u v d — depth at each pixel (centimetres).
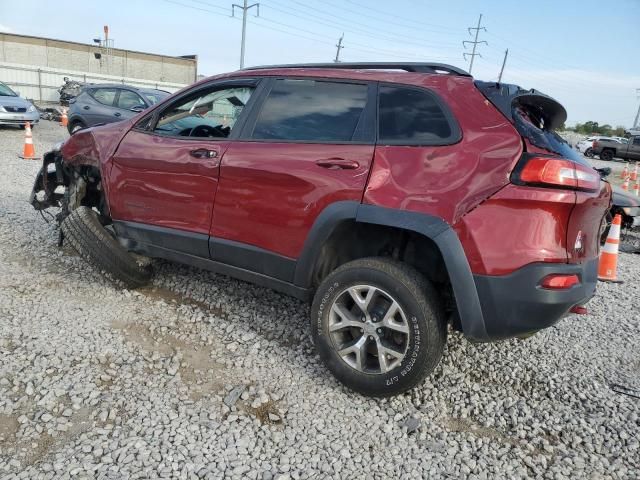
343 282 291
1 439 241
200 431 259
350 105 309
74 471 225
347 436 266
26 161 1066
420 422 282
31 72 3083
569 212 254
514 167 252
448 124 274
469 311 260
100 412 266
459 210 257
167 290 427
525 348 381
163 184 370
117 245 403
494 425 289
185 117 384
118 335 346
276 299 422
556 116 314
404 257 303
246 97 353
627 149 3228
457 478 244
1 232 536
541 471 253
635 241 848
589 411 306
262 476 234
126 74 4500
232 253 341
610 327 439
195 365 320
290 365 328
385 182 277
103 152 413
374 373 286
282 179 308
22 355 309
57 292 404
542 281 250
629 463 263
